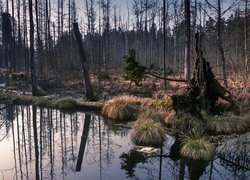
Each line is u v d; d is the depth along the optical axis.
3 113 16.28
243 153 7.67
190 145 8.44
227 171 7.50
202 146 8.30
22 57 52.00
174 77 25.52
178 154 8.77
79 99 18.45
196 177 7.23
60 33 41.78
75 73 32.53
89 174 7.52
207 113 10.87
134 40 57.88
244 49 23.41
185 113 10.77
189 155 8.27
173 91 16.83
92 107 16.11
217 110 12.14
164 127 10.86
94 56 39.84
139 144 9.86
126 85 22.36
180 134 10.25
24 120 14.65
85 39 51.19
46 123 13.94
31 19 20.47
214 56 36.88
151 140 9.75
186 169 7.76
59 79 29.16
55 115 15.53
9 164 8.52
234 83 19.59
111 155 8.93
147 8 37.53
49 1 39.56
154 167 7.91
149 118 11.33
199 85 10.74
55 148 10.07
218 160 8.09
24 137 11.66
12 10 35.06
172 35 48.12
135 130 10.32
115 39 56.62
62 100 17.42
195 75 10.91
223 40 40.19
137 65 11.55
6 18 41.28
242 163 7.66
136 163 8.24
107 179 7.15
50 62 35.75
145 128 10.13
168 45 48.81
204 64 10.63
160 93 16.52
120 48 63.34
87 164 8.29
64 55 41.28
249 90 15.30
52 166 8.23
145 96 19.23
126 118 13.47
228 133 10.09
